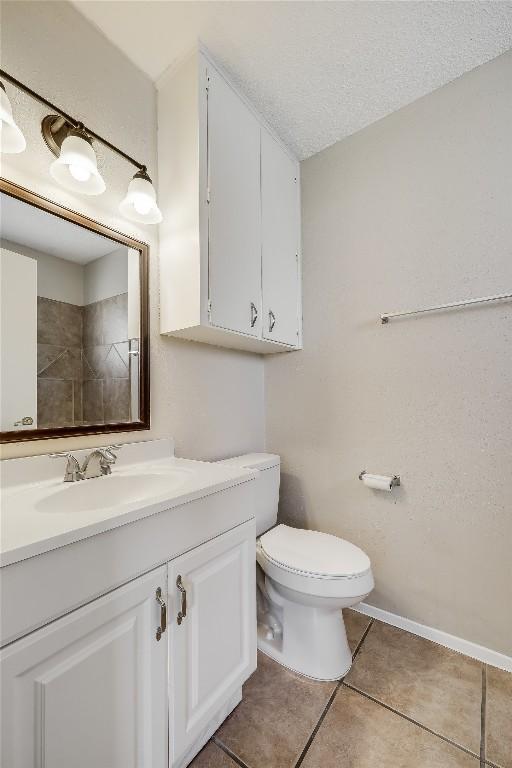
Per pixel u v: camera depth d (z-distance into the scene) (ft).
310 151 5.91
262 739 3.29
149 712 2.53
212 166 4.21
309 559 4.11
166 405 4.66
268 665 4.25
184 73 4.20
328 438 5.73
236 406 5.85
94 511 2.39
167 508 2.67
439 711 3.60
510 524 4.20
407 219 4.99
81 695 2.16
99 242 3.94
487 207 4.39
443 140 4.70
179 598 2.78
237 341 5.18
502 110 4.30
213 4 3.63
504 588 4.22
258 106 4.98
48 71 3.52
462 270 4.55
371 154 5.33
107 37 4.01
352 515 5.46
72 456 3.41
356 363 5.43
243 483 3.55
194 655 2.91
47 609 1.98
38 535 2.00
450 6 3.66
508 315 4.22
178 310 4.27
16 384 3.26
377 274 5.25
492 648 4.29
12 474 3.11
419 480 4.84
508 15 3.74
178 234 4.27
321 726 3.43
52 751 2.01
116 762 2.35
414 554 4.88
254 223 4.91
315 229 5.91
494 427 4.30
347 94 4.81
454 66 4.42
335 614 4.21
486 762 3.08
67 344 3.64
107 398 3.96
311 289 5.94
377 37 3.99
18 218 3.31
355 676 4.07
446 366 4.65
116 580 2.34
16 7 3.31
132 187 3.59
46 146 3.47
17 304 3.29
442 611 4.65
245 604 3.52
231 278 4.47
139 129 4.38
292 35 3.97
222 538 3.25
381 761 3.09
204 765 3.06
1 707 1.80
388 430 5.12
